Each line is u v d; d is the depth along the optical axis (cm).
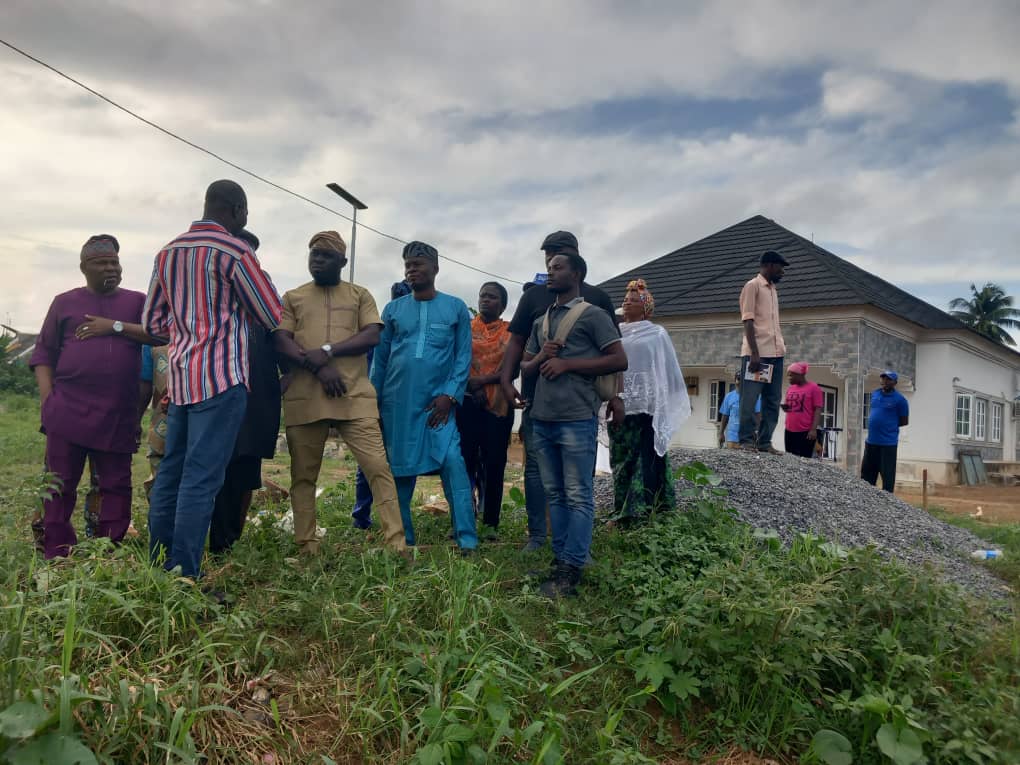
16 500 351
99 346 425
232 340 363
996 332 4812
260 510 623
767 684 312
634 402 518
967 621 361
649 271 1964
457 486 475
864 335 1480
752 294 759
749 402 763
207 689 269
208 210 379
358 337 436
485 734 254
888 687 307
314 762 249
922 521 669
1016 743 273
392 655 302
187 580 318
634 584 398
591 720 287
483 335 568
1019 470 1959
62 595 289
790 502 605
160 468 370
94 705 231
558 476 427
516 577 422
